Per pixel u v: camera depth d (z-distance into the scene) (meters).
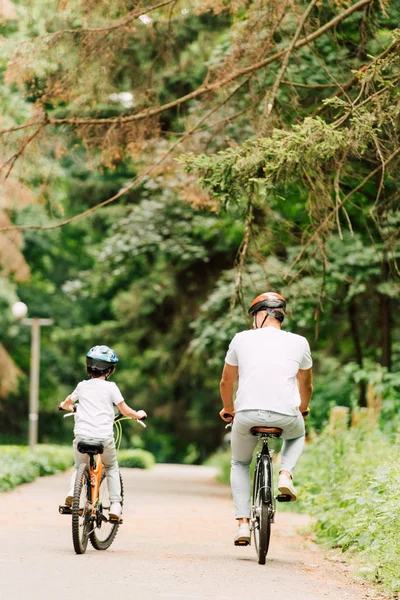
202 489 25.45
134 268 30.25
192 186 14.77
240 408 9.35
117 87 14.87
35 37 13.97
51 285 50.97
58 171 14.77
